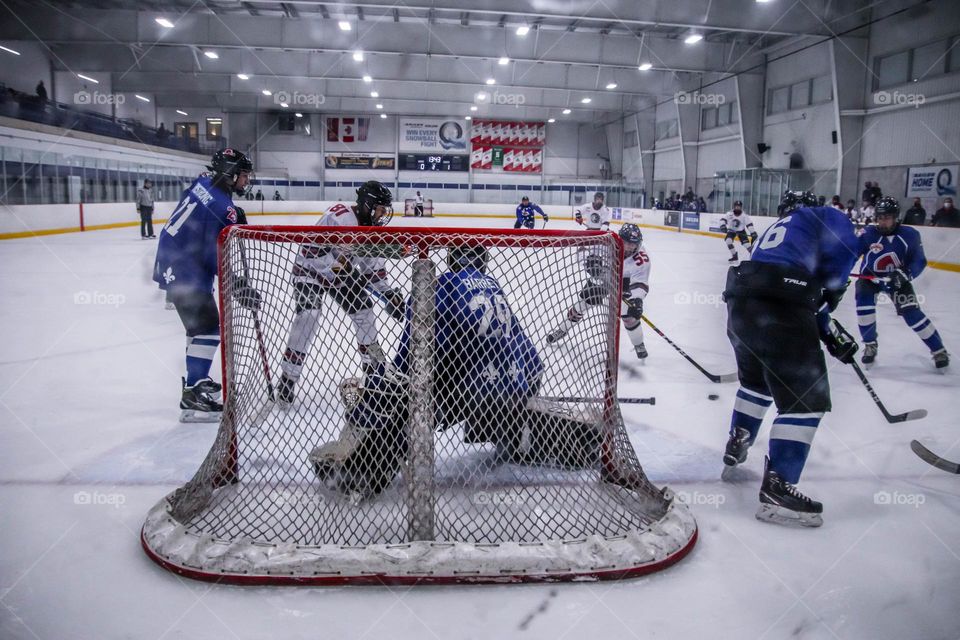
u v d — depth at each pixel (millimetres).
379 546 1878
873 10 17547
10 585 1807
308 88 27016
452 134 33312
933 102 15852
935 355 4574
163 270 3162
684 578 1905
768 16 16812
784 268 2361
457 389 2293
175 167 25438
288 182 32438
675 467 2775
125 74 26062
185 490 2201
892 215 4445
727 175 21812
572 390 2377
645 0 16078
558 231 2295
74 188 17891
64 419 3248
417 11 19062
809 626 1688
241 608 1723
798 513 2236
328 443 2357
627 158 32688
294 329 2854
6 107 15500
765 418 3525
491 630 1646
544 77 23797
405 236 2211
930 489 2576
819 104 19312
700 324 6445
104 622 1651
